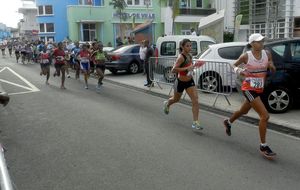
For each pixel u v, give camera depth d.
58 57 14.92
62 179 5.22
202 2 45.88
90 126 8.23
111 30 43.72
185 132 7.57
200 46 16.08
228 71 10.59
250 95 6.08
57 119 9.02
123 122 8.55
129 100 11.72
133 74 19.83
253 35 6.01
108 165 5.72
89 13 42.91
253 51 6.05
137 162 5.82
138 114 9.43
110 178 5.21
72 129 8.00
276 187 4.84
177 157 6.02
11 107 10.77
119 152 6.33
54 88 15.05
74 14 42.62
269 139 7.00
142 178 5.18
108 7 43.47
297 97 8.98
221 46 12.07
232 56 11.88
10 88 15.18
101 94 13.20
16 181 5.18
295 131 7.48
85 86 15.57
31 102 11.58
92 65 19.02
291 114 8.81
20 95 13.14
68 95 12.98
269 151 5.95
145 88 14.19
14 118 9.26
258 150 6.33
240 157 5.99
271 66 6.28
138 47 20.17
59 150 6.54
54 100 11.88
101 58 14.07
